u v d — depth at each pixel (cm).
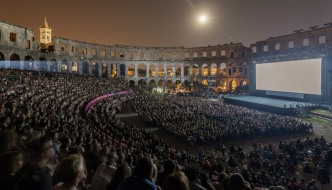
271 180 2136
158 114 4909
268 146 3288
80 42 9862
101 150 1190
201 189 762
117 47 11262
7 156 449
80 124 2591
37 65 7694
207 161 2288
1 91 3406
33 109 2620
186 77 12094
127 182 532
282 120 4466
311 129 4306
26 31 7106
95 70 11206
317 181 2394
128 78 11550
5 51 6297
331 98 5941
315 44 8031
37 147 547
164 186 504
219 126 4069
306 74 6431
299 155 2923
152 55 11944
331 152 2680
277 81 7312
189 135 3722
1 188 420
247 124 4119
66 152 932
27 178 418
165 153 2498
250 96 8200
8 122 1376
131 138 2812
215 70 12700
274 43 9350
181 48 12112
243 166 2334
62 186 453
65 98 4412
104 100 5762
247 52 10819
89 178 1056
